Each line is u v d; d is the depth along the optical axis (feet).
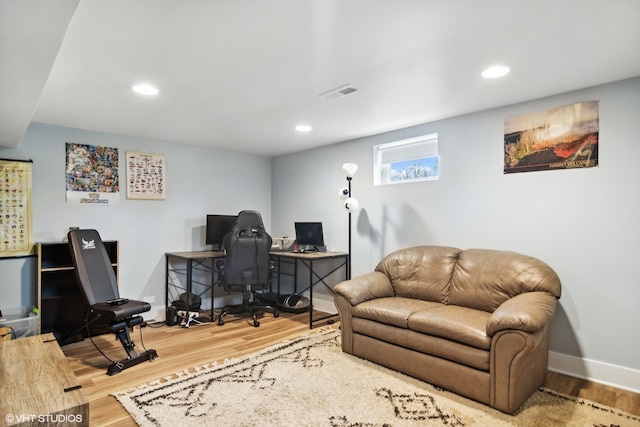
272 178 18.20
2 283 10.96
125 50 6.59
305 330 12.41
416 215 12.16
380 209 13.25
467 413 6.93
